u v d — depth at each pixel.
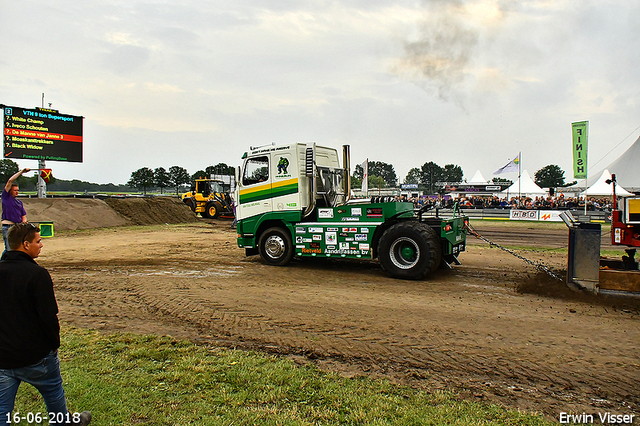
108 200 19.81
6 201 7.29
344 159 9.77
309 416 3.05
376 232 8.15
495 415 3.11
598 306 5.97
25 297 2.41
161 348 4.30
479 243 13.46
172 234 15.51
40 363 2.47
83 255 10.47
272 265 9.20
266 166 9.12
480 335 4.81
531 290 6.84
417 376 3.77
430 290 6.96
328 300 6.30
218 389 3.44
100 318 5.43
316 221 8.74
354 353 4.28
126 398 3.28
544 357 4.21
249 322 5.27
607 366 4.02
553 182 84.06
